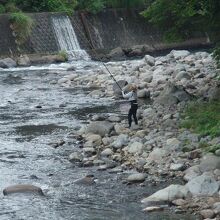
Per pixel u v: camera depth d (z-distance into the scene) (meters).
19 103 33.62
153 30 63.34
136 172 19.31
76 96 35.75
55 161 21.05
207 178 16.77
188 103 28.34
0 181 18.67
